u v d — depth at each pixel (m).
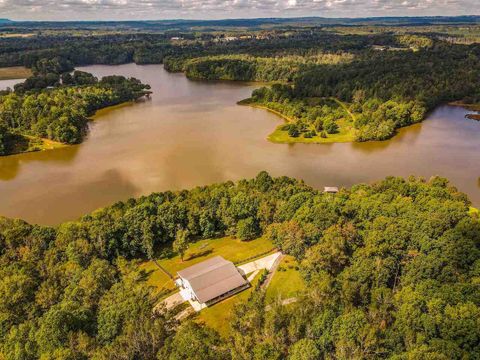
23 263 104.69
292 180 150.12
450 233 99.38
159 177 184.00
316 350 68.31
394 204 119.44
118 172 190.25
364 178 184.25
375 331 71.38
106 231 115.19
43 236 115.62
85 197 166.25
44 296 90.50
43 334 76.12
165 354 71.75
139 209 125.44
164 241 125.56
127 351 72.88
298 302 86.31
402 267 95.19
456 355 66.75
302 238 110.56
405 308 75.88
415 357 63.75
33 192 171.62
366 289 86.75
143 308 84.44
